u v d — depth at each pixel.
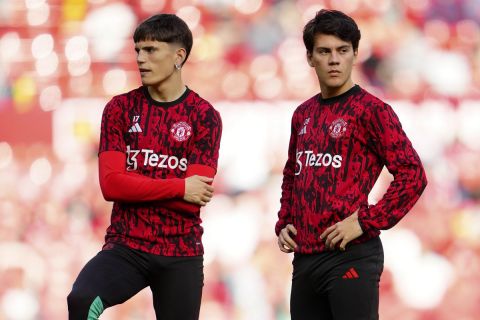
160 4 26.55
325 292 14.42
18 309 26.05
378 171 14.38
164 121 14.84
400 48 27.11
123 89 26.41
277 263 26.30
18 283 26.03
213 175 14.91
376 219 13.90
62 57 26.33
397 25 27.11
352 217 13.95
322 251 14.28
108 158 14.75
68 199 26.19
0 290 26.00
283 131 26.59
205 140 14.88
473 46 27.25
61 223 26.19
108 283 14.52
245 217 26.34
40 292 26.06
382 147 14.13
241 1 26.69
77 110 26.30
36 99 26.23
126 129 14.90
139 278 14.88
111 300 14.57
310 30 14.27
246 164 26.48
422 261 27.00
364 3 27.03
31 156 26.14
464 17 27.23
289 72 26.69
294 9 26.77
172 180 14.51
